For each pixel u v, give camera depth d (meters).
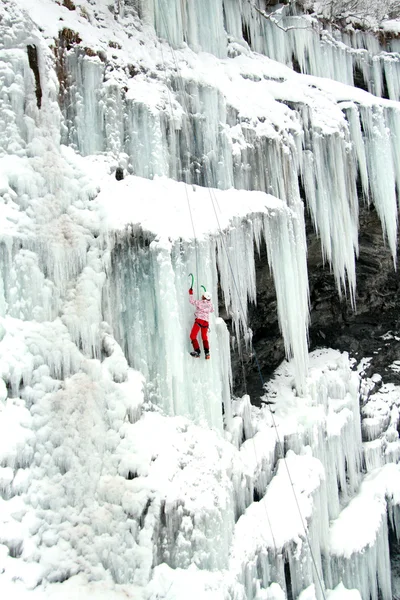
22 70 7.41
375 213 12.61
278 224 9.73
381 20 14.70
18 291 6.94
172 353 7.62
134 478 6.85
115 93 8.43
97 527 6.51
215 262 8.39
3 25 7.38
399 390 13.62
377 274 13.42
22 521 6.07
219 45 11.20
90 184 7.74
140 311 7.73
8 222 6.91
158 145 8.68
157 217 8.00
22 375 6.68
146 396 7.59
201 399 7.94
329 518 10.27
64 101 7.98
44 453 6.57
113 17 9.24
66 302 7.34
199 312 7.84
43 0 8.23
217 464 7.50
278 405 10.47
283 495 8.69
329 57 13.70
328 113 11.49
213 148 9.60
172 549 6.64
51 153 7.52
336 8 13.79
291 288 9.88
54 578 6.03
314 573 8.59
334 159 11.30
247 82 10.88
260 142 10.15
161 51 9.53
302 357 10.27
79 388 7.06
